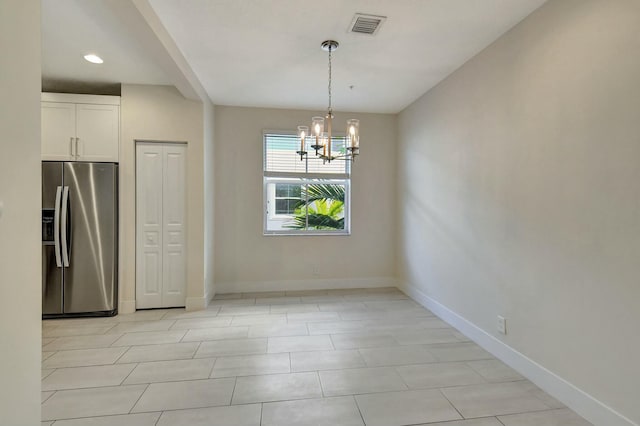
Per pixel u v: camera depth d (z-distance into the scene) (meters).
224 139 4.25
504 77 2.41
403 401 1.90
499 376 2.20
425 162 3.70
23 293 1.16
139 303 3.53
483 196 2.66
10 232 1.11
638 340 1.52
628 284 1.56
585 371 1.77
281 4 2.09
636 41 1.52
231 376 2.18
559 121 1.93
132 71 3.12
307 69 3.09
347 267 4.55
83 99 3.34
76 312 3.26
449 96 3.20
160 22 2.26
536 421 1.73
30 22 1.19
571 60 1.85
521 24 2.24
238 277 4.30
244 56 2.82
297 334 2.89
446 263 3.24
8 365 1.10
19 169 1.14
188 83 3.04
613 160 1.63
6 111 1.08
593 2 1.72
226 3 2.08
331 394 1.97
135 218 3.50
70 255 3.24
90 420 1.72
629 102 1.55
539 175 2.08
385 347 2.63
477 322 2.73
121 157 3.42
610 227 1.64
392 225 4.64
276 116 4.35
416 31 2.40
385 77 3.26
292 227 4.53
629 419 1.55
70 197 3.24
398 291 4.38
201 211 3.59
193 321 3.21
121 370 2.25
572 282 1.85
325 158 2.67
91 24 2.29
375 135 4.58
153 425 1.68
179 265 3.60
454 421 1.73
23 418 1.16
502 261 2.43
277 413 1.79
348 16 2.23
